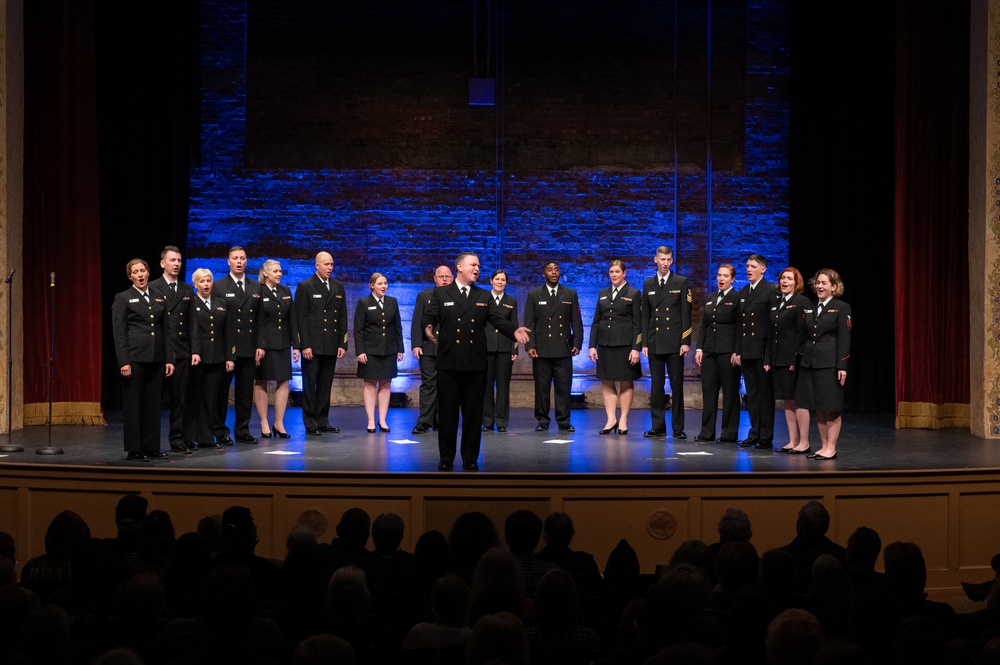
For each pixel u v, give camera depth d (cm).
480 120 1130
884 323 1072
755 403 788
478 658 252
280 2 1115
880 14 1053
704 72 1130
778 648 252
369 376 873
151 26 1035
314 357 857
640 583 428
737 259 1132
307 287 853
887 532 639
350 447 761
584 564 438
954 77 934
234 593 282
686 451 751
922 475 641
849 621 301
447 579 317
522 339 666
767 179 1131
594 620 364
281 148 1120
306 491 620
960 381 945
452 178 1130
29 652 270
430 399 883
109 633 325
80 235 926
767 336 784
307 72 1120
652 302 858
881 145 1063
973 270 888
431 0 1123
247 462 669
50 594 387
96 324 927
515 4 1128
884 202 1066
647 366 1121
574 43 1130
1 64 852
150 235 1041
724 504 627
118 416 980
